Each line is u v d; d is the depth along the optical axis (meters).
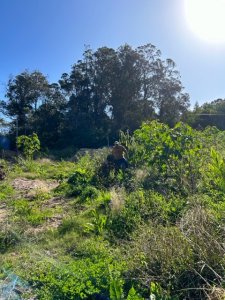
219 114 43.47
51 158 29.05
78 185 10.17
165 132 8.43
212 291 3.43
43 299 4.00
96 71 44.62
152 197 6.82
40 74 44.50
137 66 44.97
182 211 5.73
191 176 7.21
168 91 45.72
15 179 13.95
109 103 44.16
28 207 8.35
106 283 4.07
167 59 45.72
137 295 3.68
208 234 4.08
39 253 5.52
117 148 11.05
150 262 4.20
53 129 42.78
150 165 8.45
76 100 44.25
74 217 7.14
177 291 3.81
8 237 6.16
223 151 7.86
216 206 5.12
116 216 6.38
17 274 4.69
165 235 4.42
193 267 3.90
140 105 44.50
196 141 8.23
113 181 9.92
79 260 4.89
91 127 42.44
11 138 40.50
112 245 5.53
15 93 43.66
